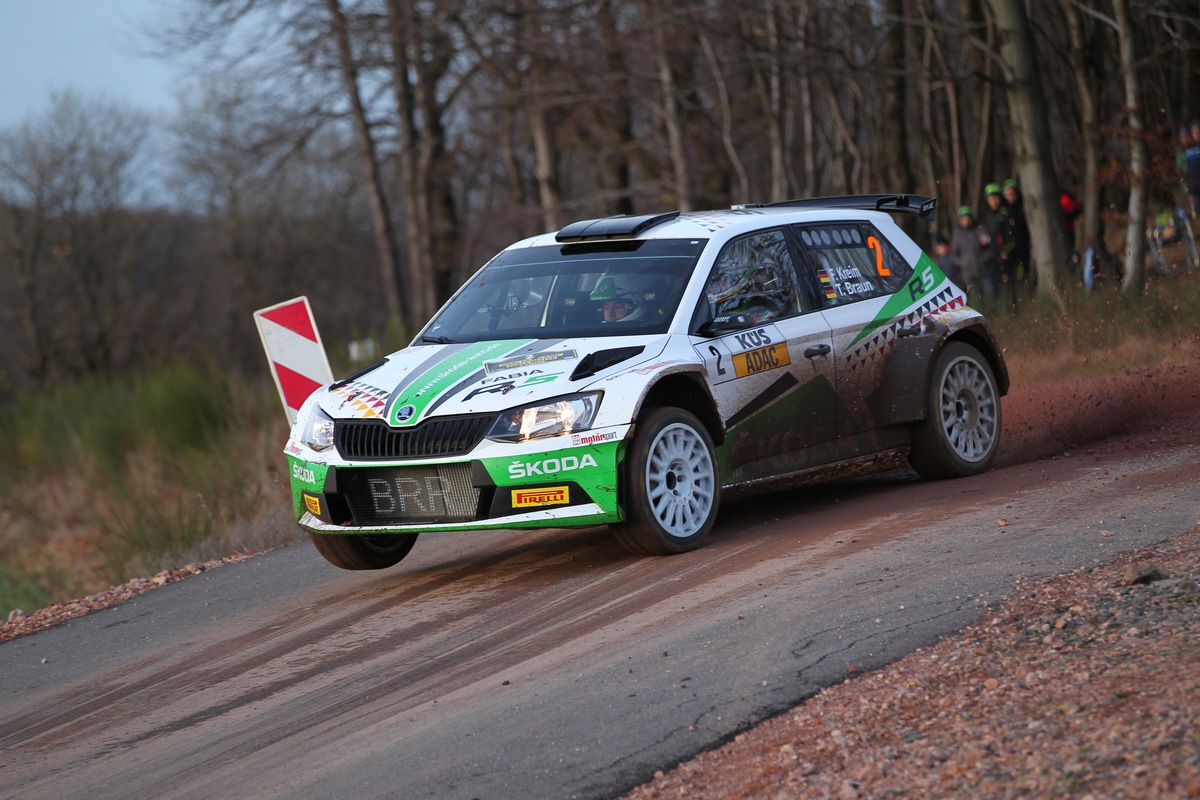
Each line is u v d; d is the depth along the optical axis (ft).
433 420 34.55
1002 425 52.90
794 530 37.40
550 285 39.68
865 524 36.65
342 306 285.23
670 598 31.04
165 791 23.54
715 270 38.91
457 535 46.34
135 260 289.33
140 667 33.99
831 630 26.32
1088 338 66.03
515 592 34.96
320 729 25.73
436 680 27.86
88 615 42.27
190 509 66.95
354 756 23.52
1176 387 54.13
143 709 29.76
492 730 23.61
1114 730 18.56
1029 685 21.40
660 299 37.68
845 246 43.47
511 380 34.78
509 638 30.25
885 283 43.91
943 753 19.31
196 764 24.86
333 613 36.37
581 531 42.91
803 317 40.60
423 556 43.24
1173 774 16.71
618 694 24.49
